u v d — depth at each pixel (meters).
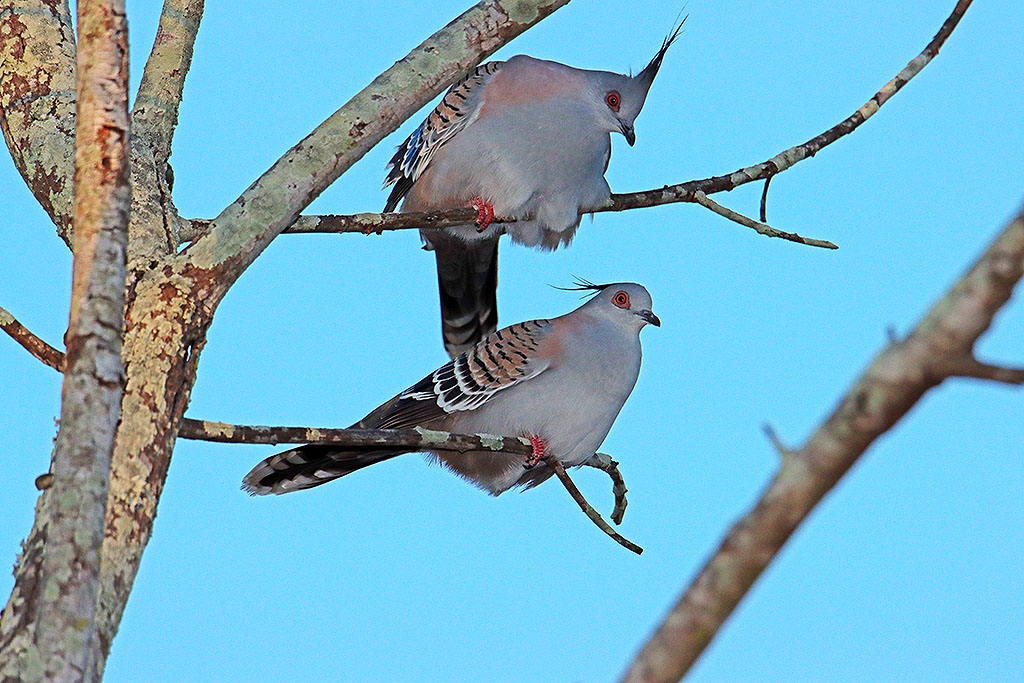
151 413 7.29
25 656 6.35
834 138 10.26
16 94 9.88
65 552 5.30
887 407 3.53
